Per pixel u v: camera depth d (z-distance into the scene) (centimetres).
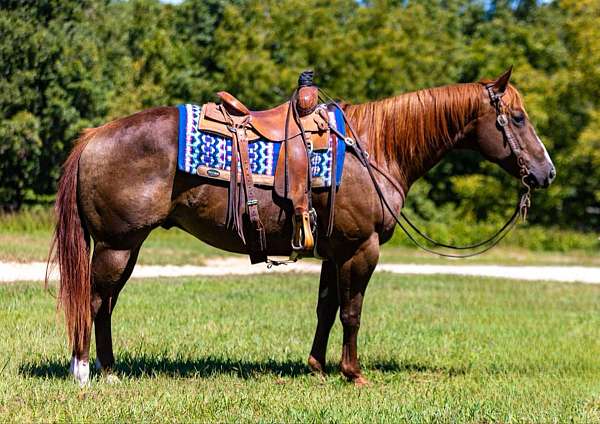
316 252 766
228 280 1756
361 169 754
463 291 1778
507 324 1316
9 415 613
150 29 4247
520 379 868
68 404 641
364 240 759
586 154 3238
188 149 705
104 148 700
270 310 1314
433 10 4356
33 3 3095
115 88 3591
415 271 2291
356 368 791
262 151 727
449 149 815
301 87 762
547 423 666
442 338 1123
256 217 720
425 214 3516
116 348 925
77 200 706
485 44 3756
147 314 1202
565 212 3591
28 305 1209
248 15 3853
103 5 3578
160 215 707
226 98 731
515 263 2750
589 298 1778
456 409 693
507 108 803
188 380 760
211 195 717
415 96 798
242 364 868
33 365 796
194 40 4284
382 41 3625
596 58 3259
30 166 3066
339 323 1211
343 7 4000
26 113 2945
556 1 4000
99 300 711
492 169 3481
